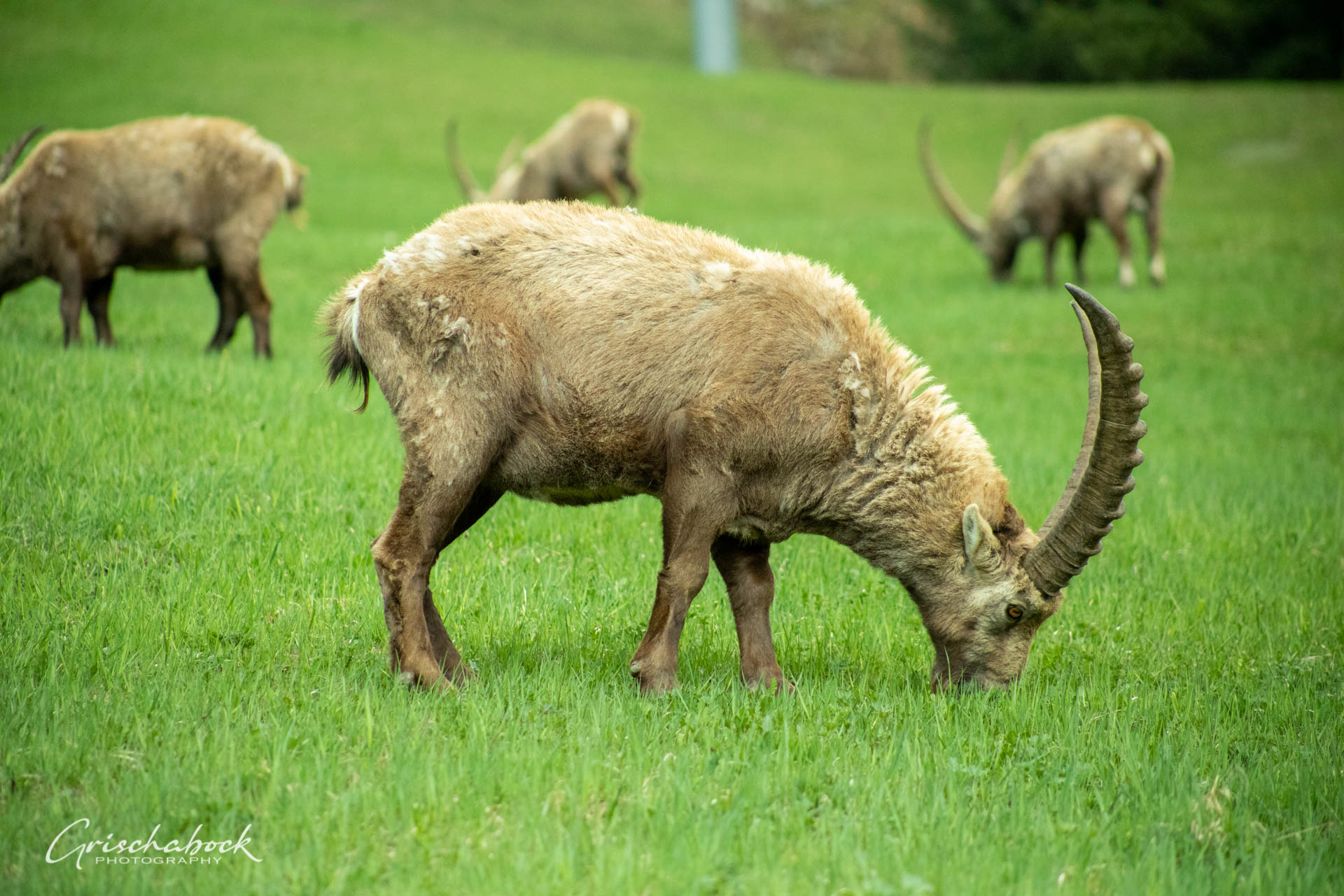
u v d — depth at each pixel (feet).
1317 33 491.72
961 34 555.69
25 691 42.52
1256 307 173.37
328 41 384.47
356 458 73.56
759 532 49.70
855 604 60.70
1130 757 43.29
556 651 52.80
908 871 34.45
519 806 36.86
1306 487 97.71
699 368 46.91
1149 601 65.26
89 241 102.06
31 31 344.69
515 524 67.72
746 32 635.66
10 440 66.18
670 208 278.46
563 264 47.80
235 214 105.09
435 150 303.48
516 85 370.94
